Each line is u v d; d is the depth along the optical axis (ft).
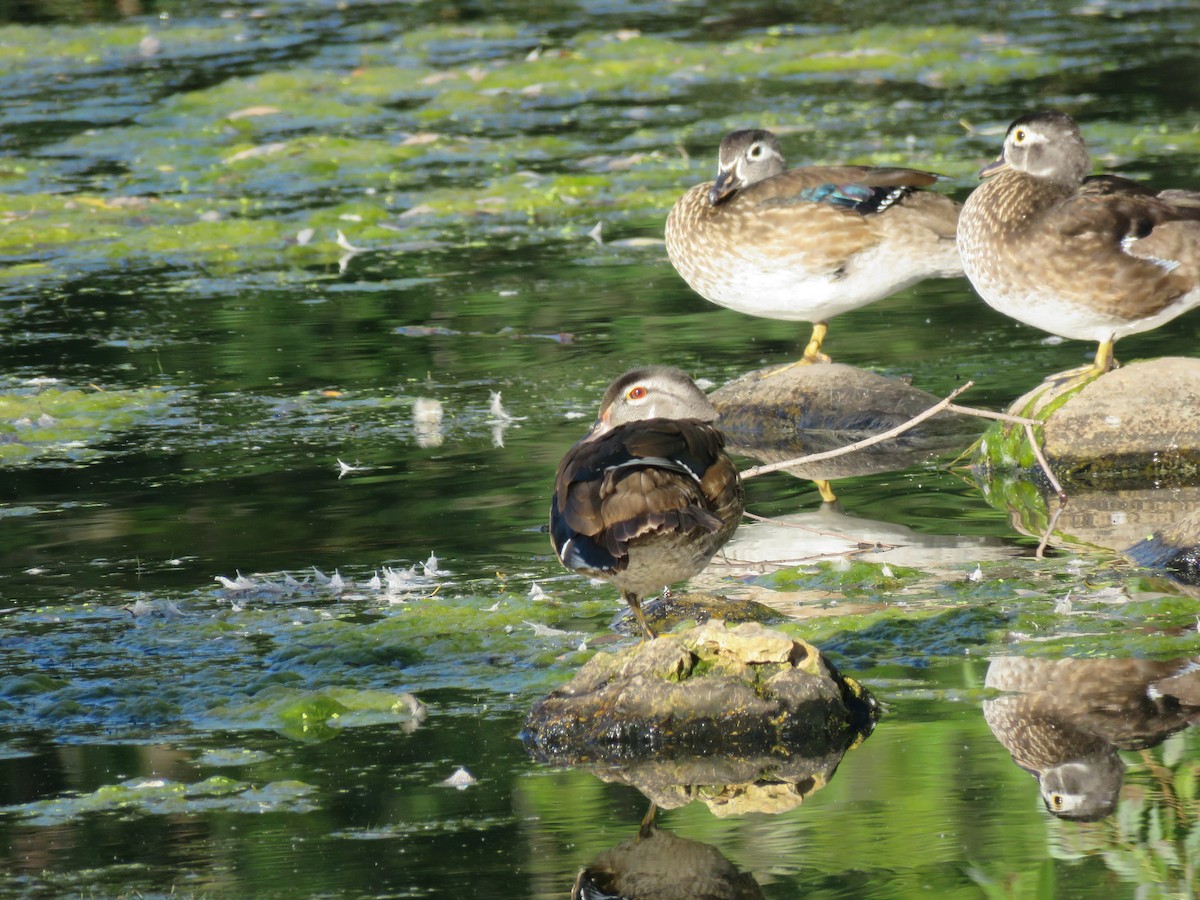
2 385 50.62
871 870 22.57
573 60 100.83
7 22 116.67
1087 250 42.19
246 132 87.10
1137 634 31.12
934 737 26.96
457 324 56.44
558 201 72.49
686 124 86.43
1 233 68.95
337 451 44.45
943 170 72.49
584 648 31.12
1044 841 23.29
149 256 66.13
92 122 89.56
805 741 26.71
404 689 29.71
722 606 32.63
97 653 31.55
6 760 27.04
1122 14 111.45
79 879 22.79
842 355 52.21
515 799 25.14
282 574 35.60
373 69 100.22
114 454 44.55
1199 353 49.98
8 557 36.94
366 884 22.45
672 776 25.94
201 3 121.70
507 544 37.22
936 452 44.78
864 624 31.91
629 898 21.81
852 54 100.68
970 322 55.47
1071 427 42.34
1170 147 75.61
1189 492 40.47
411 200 73.77
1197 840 23.12
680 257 50.72
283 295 60.23
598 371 51.21
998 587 33.83
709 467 28.12
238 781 26.00
